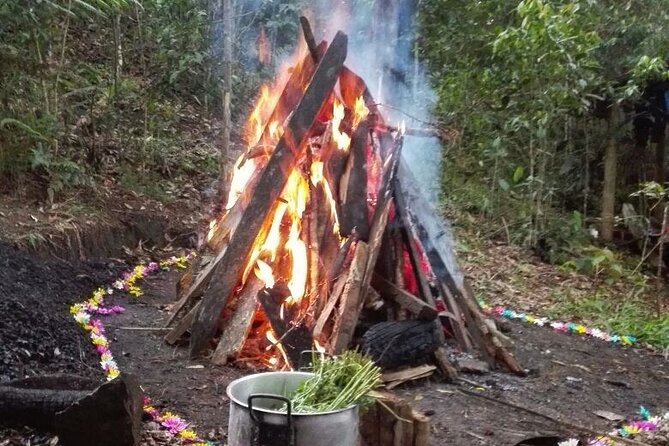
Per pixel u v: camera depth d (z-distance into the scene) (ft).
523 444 12.10
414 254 16.31
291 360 13.98
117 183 26.22
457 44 30.68
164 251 24.56
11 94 22.94
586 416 14.12
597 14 27.73
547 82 27.02
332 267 15.29
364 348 14.39
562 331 21.25
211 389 13.61
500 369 16.42
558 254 28.78
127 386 10.37
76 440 10.44
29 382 11.44
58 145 24.71
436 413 13.21
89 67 27.27
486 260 27.35
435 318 14.89
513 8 29.19
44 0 21.83
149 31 32.30
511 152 31.55
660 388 16.75
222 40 34.17
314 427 8.51
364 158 15.81
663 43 27.61
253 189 16.63
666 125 32.19
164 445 11.07
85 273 20.18
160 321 17.48
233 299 16.05
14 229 20.22
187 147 30.96
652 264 30.22
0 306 14.89
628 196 33.73
